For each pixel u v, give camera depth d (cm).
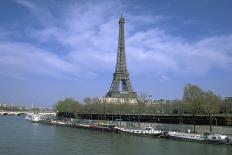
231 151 19625
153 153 19138
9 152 19150
